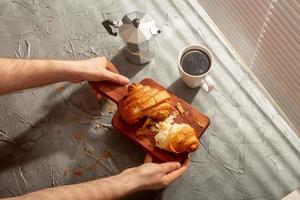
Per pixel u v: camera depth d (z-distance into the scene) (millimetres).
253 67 858
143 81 811
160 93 757
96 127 841
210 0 862
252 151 818
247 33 803
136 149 820
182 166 748
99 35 928
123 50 905
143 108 738
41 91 877
